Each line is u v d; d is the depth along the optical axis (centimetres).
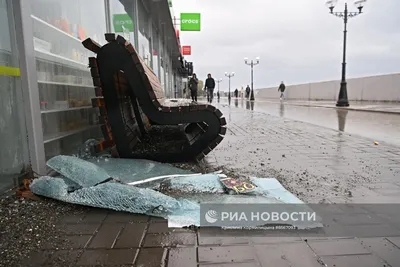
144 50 1066
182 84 3728
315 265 190
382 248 211
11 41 303
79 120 486
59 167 323
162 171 377
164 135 575
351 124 1176
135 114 550
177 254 201
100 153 451
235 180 339
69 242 215
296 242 218
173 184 330
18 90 311
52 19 401
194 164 433
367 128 1045
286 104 3209
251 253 203
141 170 372
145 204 264
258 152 538
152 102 395
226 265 189
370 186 347
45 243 213
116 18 705
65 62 436
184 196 300
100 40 604
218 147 586
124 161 404
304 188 337
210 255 200
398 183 359
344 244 215
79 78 492
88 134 530
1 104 288
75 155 438
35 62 334
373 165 445
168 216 255
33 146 324
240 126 975
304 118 1445
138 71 384
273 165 442
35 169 327
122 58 380
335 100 3419
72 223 243
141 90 391
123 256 198
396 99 2467
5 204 273
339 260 196
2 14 290
